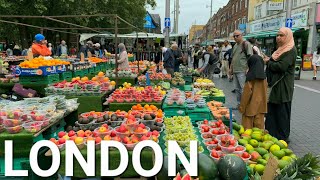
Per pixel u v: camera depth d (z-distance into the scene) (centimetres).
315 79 1730
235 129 474
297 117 813
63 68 855
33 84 736
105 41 3192
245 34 4500
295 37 2789
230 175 294
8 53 2031
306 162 311
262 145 398
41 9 1723
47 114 439
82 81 740
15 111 420
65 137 365
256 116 577
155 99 612
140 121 445
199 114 565
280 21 3195
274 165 289
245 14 4950
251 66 571
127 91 660
